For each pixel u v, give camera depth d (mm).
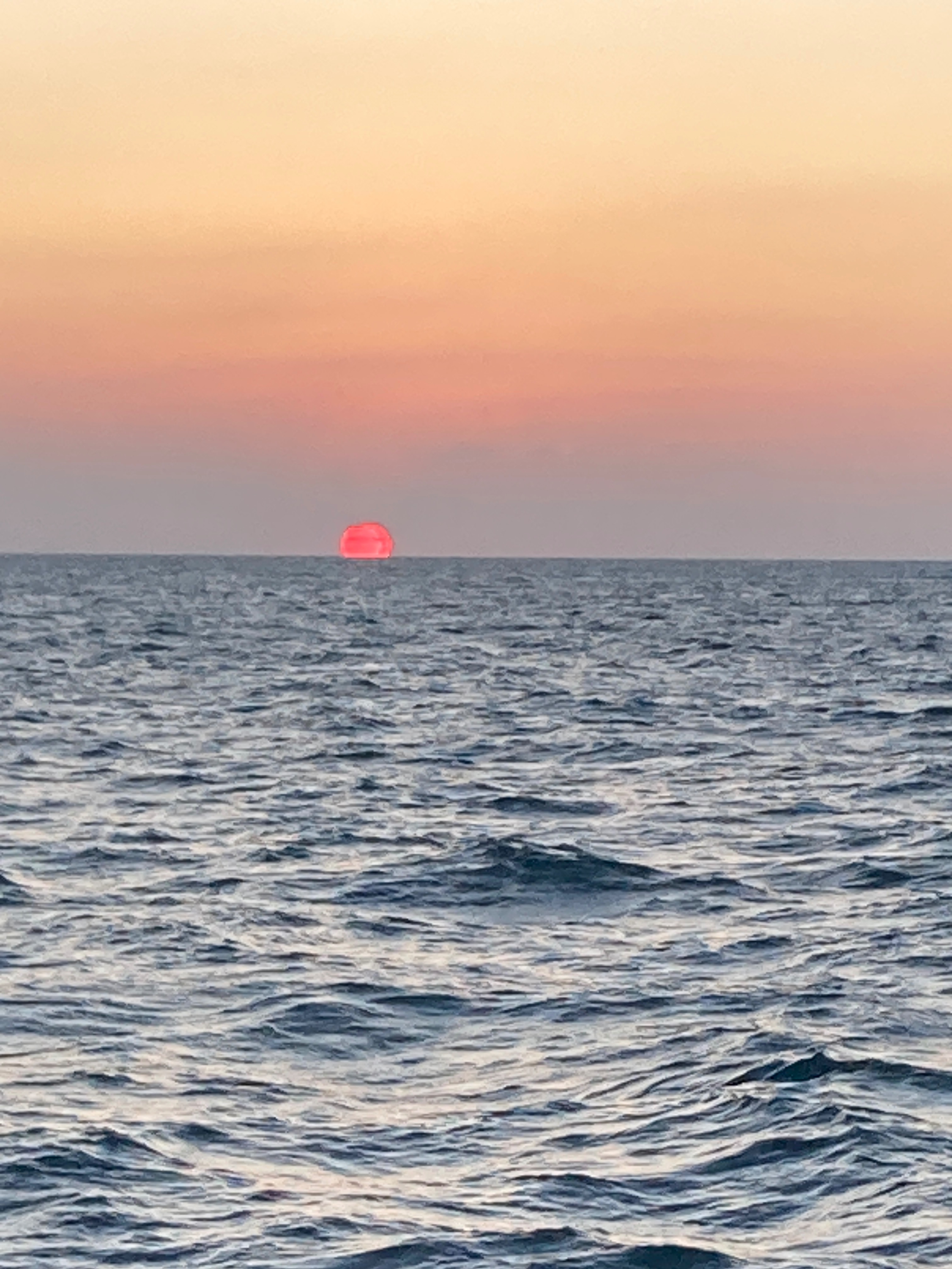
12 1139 13914
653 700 60344
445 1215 12453
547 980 19625
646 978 19734
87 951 21047
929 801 35219
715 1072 15781
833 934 22188
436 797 35656
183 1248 11812
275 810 33719
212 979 19594
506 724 51594
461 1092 15438
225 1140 14047
